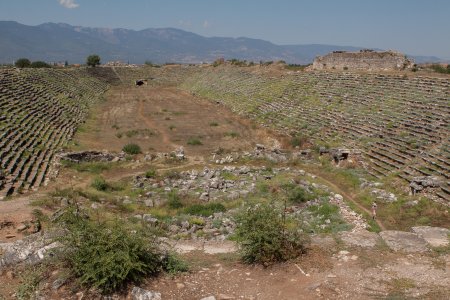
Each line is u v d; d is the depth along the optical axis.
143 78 130.75
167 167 42.00
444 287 12.77
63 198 26.48
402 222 25.83
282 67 95.44
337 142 47.94
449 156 34.56
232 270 14.66
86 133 59.03
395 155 39.25
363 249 15.66
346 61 77.88
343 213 27.34
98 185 32.94
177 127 65.00
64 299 11.87
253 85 88.69
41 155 41.84
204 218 25.52
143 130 61.41
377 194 31.22
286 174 37.31
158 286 12.98
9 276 13.44
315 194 31.53
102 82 117.00
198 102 94.19
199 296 12.66
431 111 45.12
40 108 61.97
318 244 16.17
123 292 12.32
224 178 36.50
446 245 15.92
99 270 12.09
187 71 135.00
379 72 68.31
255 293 12.93
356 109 55.44
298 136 53.84
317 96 66.94
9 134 43.88
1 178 31.34
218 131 62.22
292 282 13.45
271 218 15.61
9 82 67.81
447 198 28.36
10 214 21.94
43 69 93.88
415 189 30.55
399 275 13.62
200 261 15.81
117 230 13.41
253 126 64.56
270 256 14.91
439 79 53.31
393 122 46.66
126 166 41.84
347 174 37.03
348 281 13.30
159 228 20.64
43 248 14.11
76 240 13.02
